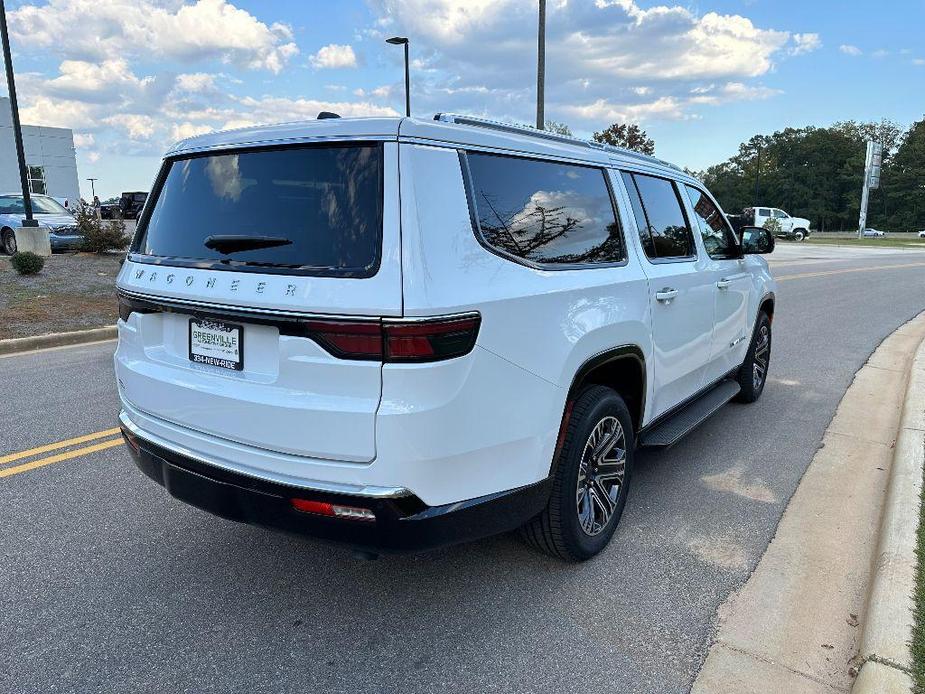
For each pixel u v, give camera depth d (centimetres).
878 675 236
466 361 241
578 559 330
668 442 396
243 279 254
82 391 643
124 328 315
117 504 400
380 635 279
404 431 230
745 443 506
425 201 241
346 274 234
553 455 290
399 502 237
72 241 1745
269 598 306
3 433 521
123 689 247
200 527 373
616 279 332
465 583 318
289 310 238
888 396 630
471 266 249
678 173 448
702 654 266
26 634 278
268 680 253
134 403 306
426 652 269
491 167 274
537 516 314
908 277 1809
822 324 1032
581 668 259
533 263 281
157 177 314
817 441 509
